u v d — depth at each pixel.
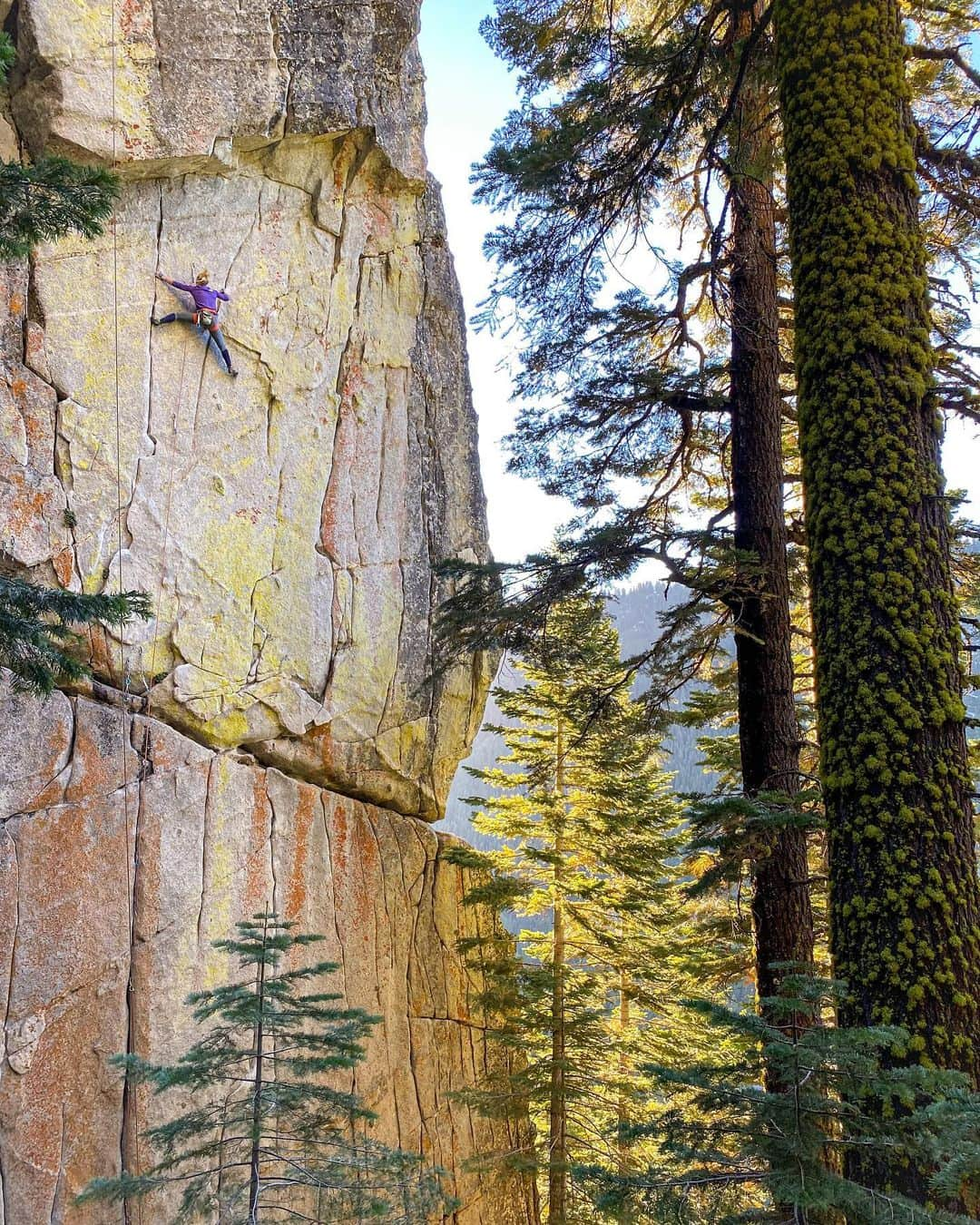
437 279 14.35
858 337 6.25
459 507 14.45
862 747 5.75
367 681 12.45
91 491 9.80
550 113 9.78
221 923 10.03
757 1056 4.57
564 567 9.84
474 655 14.34
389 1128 11.48
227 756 10.64
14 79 10.02
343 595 12.30
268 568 11.38
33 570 9.27
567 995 13.41
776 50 7.21
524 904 14.38
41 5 9.84
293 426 11.91
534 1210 13.91
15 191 5.59
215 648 10.63
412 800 13.39
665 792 16.45
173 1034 9.26
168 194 10.99
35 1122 8.12
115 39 10.35
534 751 15.12
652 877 14.21
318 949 11.16
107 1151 8.50
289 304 12.02
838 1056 4.19
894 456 6.08
